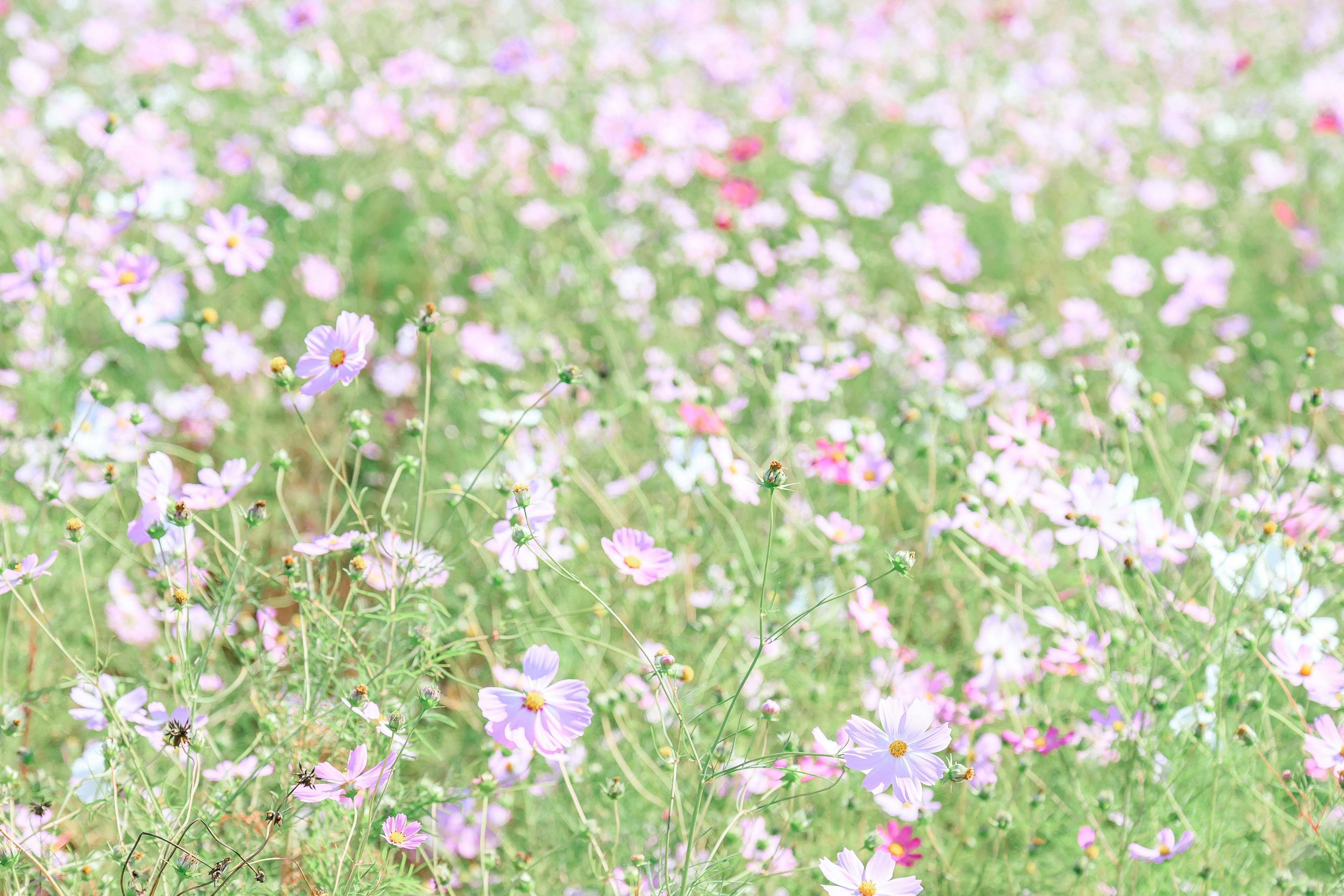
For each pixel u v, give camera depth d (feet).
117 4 23.04
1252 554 9.66
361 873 7.39
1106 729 9.68
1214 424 11.41
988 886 9.14
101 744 8.07
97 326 15.07
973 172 21.34
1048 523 12.00
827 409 14.06
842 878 7.01
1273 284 19.74
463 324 16.85
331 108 19.79
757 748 9.54
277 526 13.20
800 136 21.25
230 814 7.65
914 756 6.88
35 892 7.70
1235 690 9.10
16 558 8.82
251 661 8.20
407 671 7.82
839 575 10.96
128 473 11.72
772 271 17.62
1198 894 8.54
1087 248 18.99
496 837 9.29
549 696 7.08
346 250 16.79
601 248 17.03
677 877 7.95
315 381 7.75
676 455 11.62
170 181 15.62
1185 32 31.68
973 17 32.09
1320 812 8.66
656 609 11.59
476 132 20.36
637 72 24.97
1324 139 24.54
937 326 16.62
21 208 16.08
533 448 12.62
